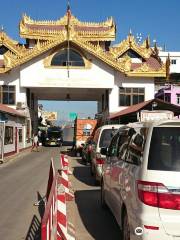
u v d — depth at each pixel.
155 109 30.75
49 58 48.03
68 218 10.19
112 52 51.50
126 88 48.78
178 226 5.79
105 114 51.16
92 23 53.44
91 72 48.50
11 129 36.94
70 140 83.31
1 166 25.56
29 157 33.97
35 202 12.31
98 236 8.55
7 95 48.16
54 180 8.17
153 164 6.02
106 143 15.72
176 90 52.88
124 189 7.11
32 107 55.06
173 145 6.11
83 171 21.84
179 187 5.83
